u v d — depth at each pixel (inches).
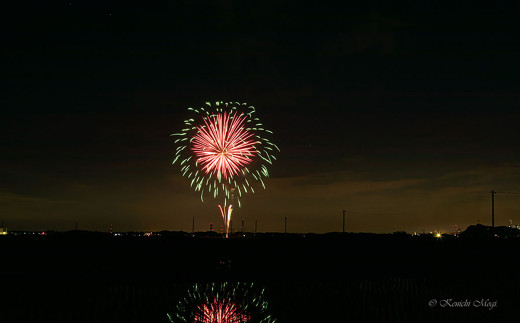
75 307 1010.7
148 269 1520.7
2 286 1259.8
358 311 971.9
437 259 1777.8
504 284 1350.9
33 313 949.2
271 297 1141.1
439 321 895.1
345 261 1724.9
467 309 994.7
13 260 1523.1
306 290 1245.7
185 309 1009.5
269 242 1905.8
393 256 1814.7
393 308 1018.1
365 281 1405.0
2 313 944.9
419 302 1077.1
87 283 1325.0
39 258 1561.3
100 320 900.0
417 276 1512.1
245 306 1028.5
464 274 1544.0
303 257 1763.0
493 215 2652.6
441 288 1254.3
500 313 973.8
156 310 994.1
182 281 1378.0
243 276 1464.1
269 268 1593.3
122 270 1492.4
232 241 1898.4
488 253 1852.9
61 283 1314.0
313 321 899.4
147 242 1814.7
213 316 948.6
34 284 1294.3
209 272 1509.6
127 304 1051.3
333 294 1171.3
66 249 1667.1
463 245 1942.7
